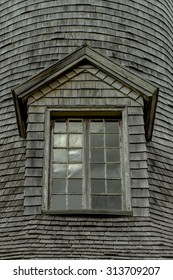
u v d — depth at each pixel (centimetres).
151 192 1033
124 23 1292
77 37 1241
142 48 1278
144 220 940
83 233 904
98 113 1030
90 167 991
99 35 1248
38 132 1015
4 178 1071
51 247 860
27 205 953
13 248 870
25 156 1066
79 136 1020
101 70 1065
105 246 866
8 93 1228
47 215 941
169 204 1043
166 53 1346
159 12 1405
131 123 1021
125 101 1040
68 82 1057
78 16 1276
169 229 965
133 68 1228
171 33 1442
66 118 1036
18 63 1253
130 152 996
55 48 1232
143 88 1041
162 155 1139
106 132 1022
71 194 969
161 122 1202
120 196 970
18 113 1068
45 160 988
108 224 927
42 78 1053
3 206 1012
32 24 1296
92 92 1046
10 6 1375
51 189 972
